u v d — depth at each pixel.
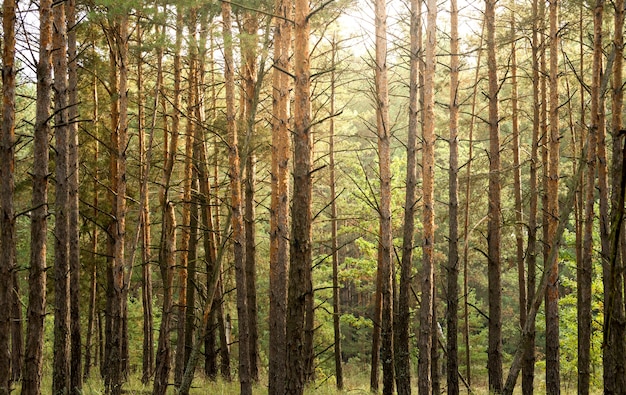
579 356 13.84
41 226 10.16
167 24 11.77
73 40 13.32
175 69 14.90
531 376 15.68
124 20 13.28
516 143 18.83
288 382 8.98
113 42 14.92
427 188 13.09
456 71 14.16
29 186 17.17
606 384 12.52
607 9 12.66
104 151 18.66
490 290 15.57
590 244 13.28
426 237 13.05
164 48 12.47
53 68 11.79
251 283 19.05
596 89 12.16
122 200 13.48
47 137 10.19
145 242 20.97
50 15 10.18
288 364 9.02
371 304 38.12
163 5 11.41
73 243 13.23
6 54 9.59
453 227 14.03
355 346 38.00
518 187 18.89
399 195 25.48
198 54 13.04
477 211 24.17
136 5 11.04
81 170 18.72
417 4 14.61
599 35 12.09
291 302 9.02
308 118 9.17
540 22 16.78
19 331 17.41
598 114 12.24
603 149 12.22
